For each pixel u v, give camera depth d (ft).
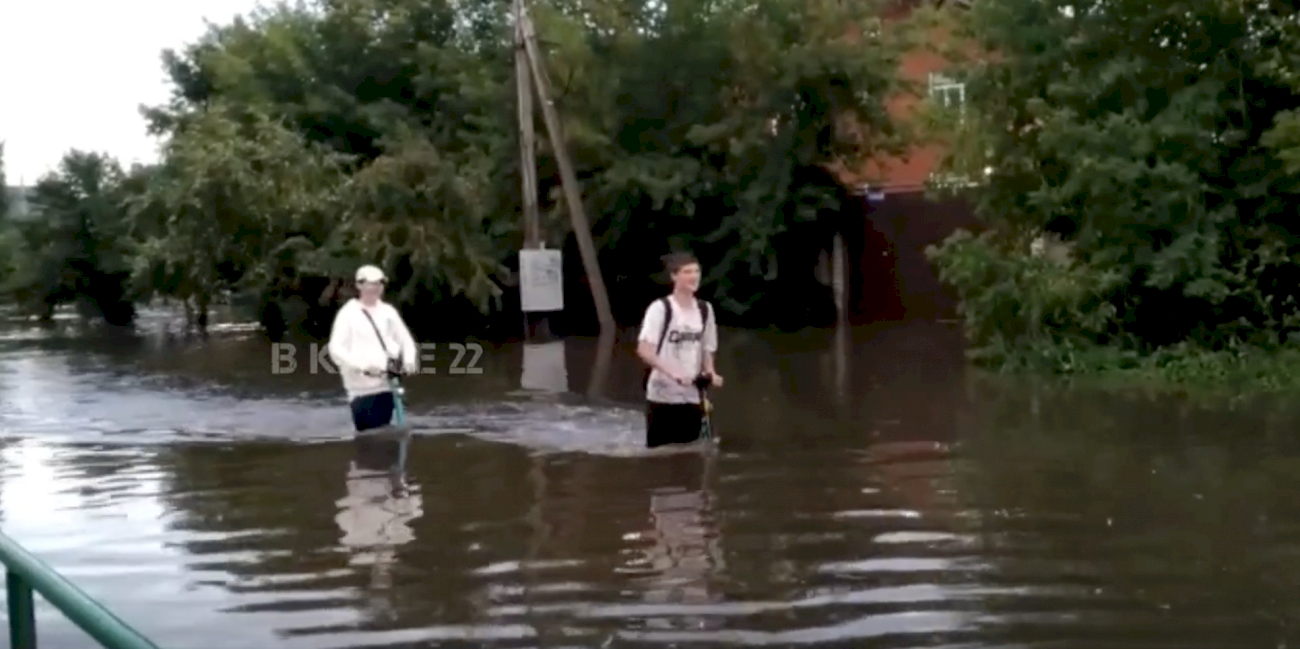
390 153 84.02
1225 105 49.73
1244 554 23.71
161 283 88.53
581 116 84.89
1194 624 19.97
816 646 19.24
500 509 28.91
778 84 80.33
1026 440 35.78
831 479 31.14
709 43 82.94
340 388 53.83
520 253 75.05
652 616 20.83
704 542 25.46
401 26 94.53
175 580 23.68
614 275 89.81
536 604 21.65
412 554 25.17
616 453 35.50
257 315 96.89
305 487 32.24
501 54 88.94
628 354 65.46
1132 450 33.81
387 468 34.50
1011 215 55.16
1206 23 50.55
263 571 24.18
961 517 27.02
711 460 33.96
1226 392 42.96
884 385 48.44
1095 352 50.19
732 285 83.87
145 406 49.03
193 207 81.76
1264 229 49.80
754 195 80.07
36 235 108.58
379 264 79.51
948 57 56.70
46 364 68.18
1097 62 52.54
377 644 19.79
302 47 96.07
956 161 55.47
